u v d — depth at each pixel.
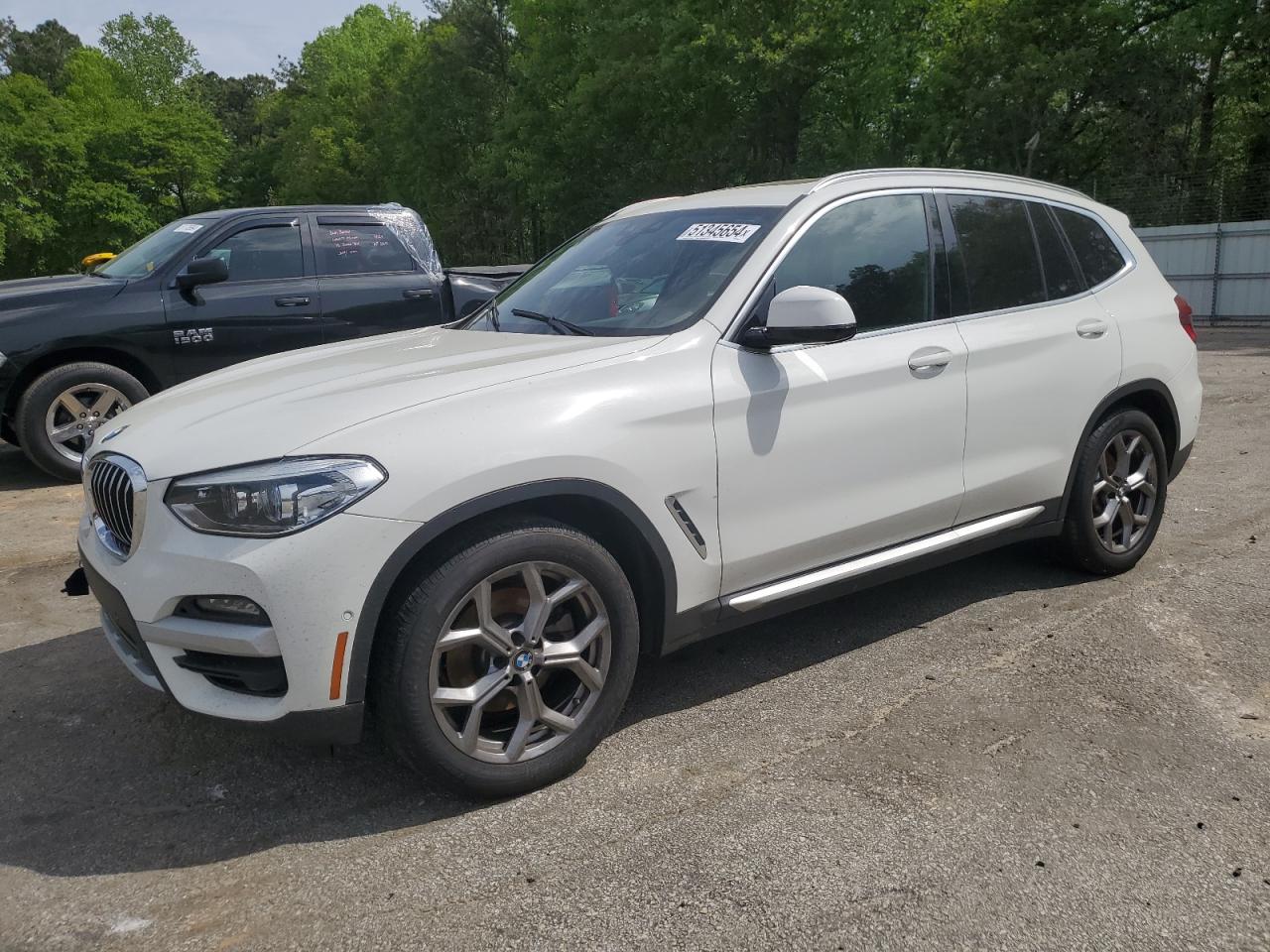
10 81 45.81
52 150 44.88
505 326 3.83
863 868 2.54
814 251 3.59
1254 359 13.05
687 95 33.06
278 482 2.58
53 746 3.37
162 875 2.63
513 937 2.32
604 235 4.22
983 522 4.06
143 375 7.35
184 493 2.67
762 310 3.40
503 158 39.25
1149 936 2.27
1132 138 26.05
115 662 4.06
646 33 32.81
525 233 45.41
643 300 3.54
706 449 3.17
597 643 3.04
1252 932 2.28
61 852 2.75
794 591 3.47
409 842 2.73
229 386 3.27
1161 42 26.09
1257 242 19.80
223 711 2.70
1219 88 26.58
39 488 7.17
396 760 3.20
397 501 2.63
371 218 8.27
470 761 2.83
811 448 3.42
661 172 34.75
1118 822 2.71
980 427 3.93
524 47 41.84
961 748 3.14
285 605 2.56
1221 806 2.78
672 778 3.02
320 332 7.84
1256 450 7.29
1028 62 25.70
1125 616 4.18
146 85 66.62
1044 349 4.14
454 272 8.68
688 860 2.60
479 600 2.79
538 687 2.96
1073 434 4.30
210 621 2.66
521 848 2.68
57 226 45.16
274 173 63.91
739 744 3.22
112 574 2.82
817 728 3.31
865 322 3.65
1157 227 21.30
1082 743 3.15
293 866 2.64
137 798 3.03
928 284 3.89
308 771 3.15
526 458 2.79
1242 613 4.18
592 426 2.94
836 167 30.22
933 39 29.86
